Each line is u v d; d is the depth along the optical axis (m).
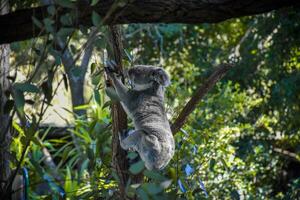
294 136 10.85
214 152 7.16
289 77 10.58
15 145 6.42
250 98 10.35
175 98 7.38
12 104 4.23
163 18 4.10
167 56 12.77
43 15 3.98
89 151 5.28
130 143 5.16
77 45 10.12
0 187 4.30
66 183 6.46
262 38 11.37
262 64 11.41
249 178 9.06
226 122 8.38
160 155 5.22
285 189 10.88
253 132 10.03
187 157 6.78
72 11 3.93
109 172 5.82
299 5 4.13
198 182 6.52
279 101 10.67
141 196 3.73
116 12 4.06
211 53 12.71
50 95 4.06
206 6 4.03
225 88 8.88
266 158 9.97
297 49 10.91
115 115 5.13
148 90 5.64
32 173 6.72
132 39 12.23
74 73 4.08
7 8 5.04
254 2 3.98
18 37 4.08
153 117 5.45
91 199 5.85
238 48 12.76
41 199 6.46
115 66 5.07
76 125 7.66
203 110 8.23
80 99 10.28
